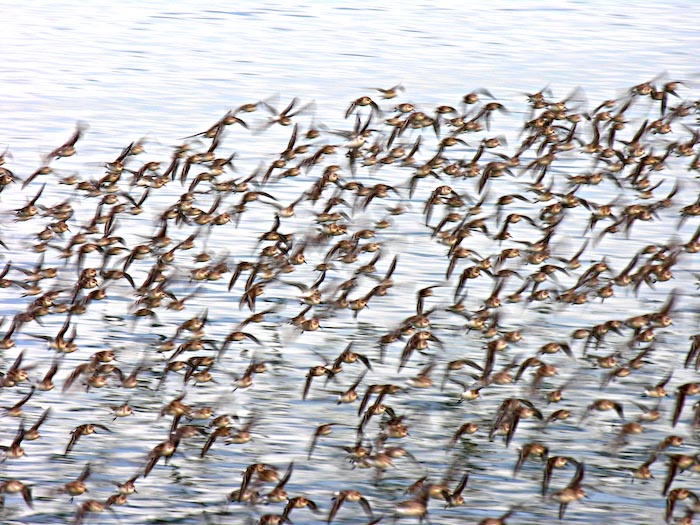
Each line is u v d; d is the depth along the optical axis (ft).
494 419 112.06
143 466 103.86
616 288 142.92
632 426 103.71
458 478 102.06
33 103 220.84
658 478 102.68
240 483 101.35
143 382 118.73
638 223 163.22
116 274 130.52
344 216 144.97
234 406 114.01
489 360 110.22
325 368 109.29
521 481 102.01
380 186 142.72
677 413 99.86
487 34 294.25
